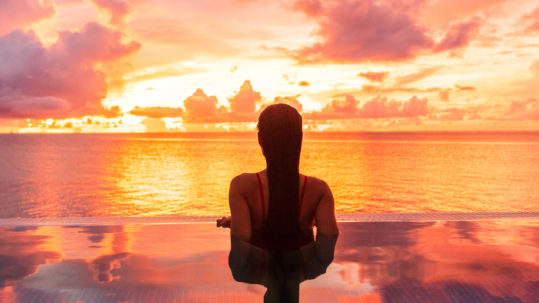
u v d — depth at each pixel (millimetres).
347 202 39500
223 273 1429
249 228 1415
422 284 1337
